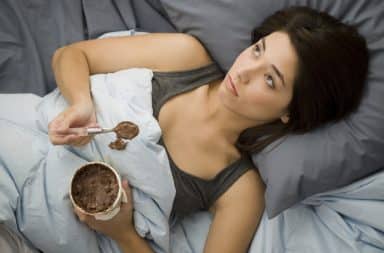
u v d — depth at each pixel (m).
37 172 1.05
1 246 1.06
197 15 1.25
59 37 1.36
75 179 0.98
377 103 1.13
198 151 1.19
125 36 1.27
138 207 1.10
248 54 1.11
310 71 1.07
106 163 1.04
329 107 1.14
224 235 1.18
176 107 1.19
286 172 1.14
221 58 1.28
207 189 1.20
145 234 1.13
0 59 1.28
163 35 1.26
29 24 1.33
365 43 1.12
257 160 1.22
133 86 1.15
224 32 1.24
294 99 1.11
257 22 1.23
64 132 1.00
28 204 1.03
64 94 1.14
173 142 1.18
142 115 1.09
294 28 1.08
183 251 1.22
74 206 1.00
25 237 1.08
